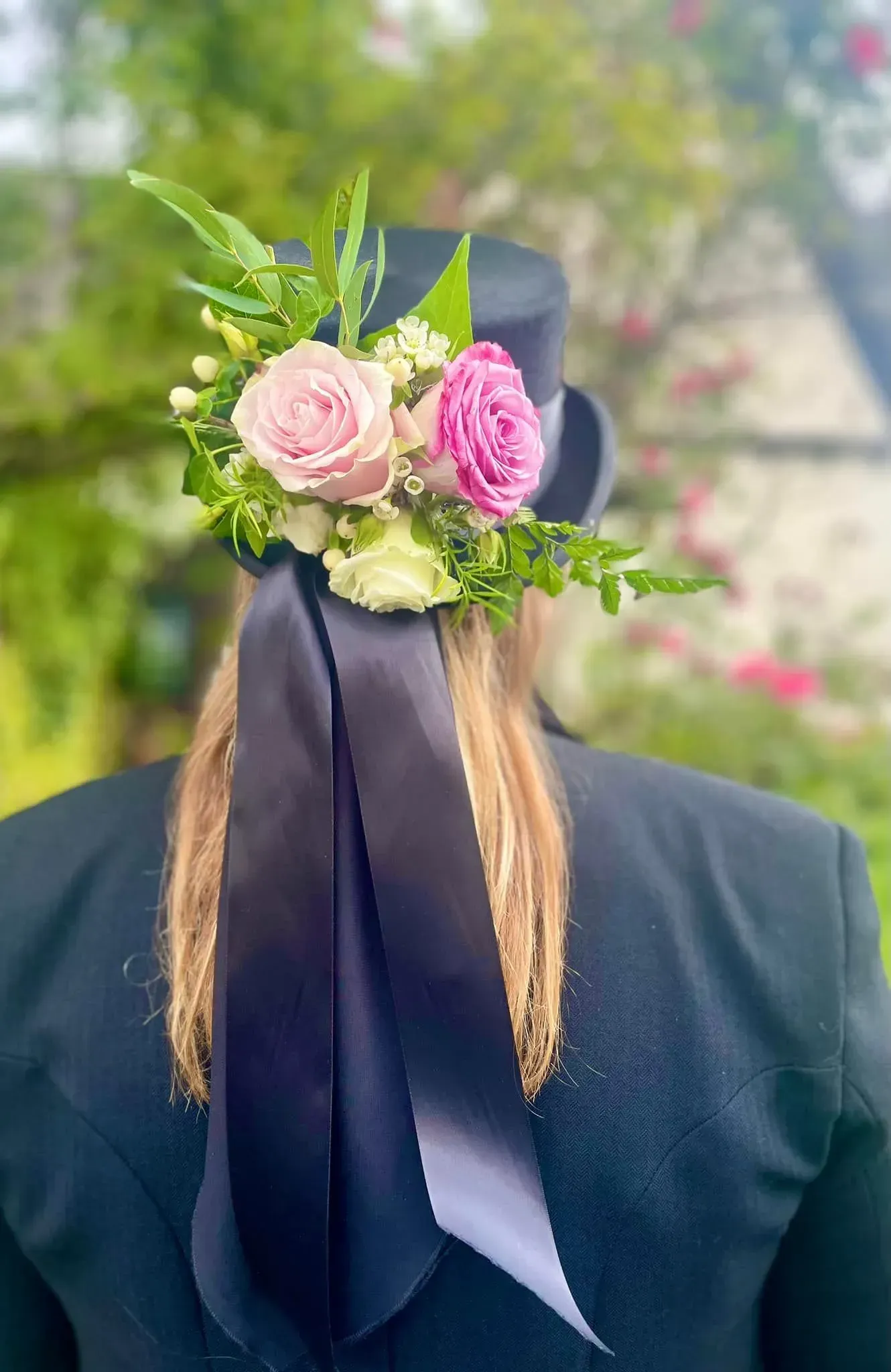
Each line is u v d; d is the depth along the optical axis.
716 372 3.32
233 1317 0.70
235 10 2.53
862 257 3.31
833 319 3.38
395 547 0.72
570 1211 0.75
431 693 0.75
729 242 3.27
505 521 0.75
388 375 0.69
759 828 0.87
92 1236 0.78
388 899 0.72
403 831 0.72
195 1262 0.71
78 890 0.85
